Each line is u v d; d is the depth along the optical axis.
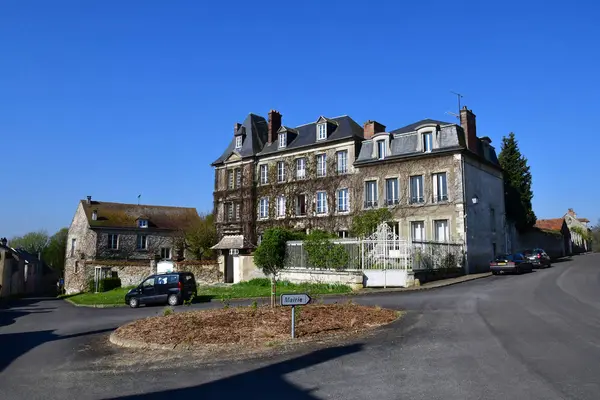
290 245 26.92
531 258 32.16
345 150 36.59
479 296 17.16
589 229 79.00
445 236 30.81
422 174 32.12
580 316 11.84
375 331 10.89
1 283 41.09
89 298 28.25
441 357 8.17
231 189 43.78
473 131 33.44
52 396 6.99
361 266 23.42
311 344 9.75
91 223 48.59
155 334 11.15
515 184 44.09
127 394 6.93
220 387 7.05
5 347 11.83
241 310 14.10
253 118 45.00
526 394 6.06
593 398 5.83
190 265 33.00
